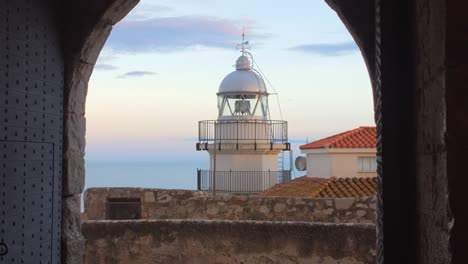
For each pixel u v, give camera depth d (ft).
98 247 22.34
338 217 27.27
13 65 10.74
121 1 13.61
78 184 14.10
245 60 60.34
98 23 13.55
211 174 58.70
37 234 11.82
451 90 5.83
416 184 7.57
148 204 31.81
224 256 22.04
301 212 28.07
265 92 59.67
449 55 5.83
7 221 10.41
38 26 11.98
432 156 6.53
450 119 5.83
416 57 7.40
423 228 7.12
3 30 10.32
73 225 13.82
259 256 21.81
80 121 14.20
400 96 7.73
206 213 30.30
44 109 12.25
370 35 13.14
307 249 21.47
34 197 11.67
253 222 22.00
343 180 41.14
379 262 8.46
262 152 57.31
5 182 10.34
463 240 5.73
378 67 8.18
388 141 7.73
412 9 7.63
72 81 13.60
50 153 12.60
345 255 21.17
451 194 5.80
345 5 13.24
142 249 22.31
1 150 10.21
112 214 32.58
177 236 22.27
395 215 7.69
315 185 41.83
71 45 13.56
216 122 58.39
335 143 52.95
